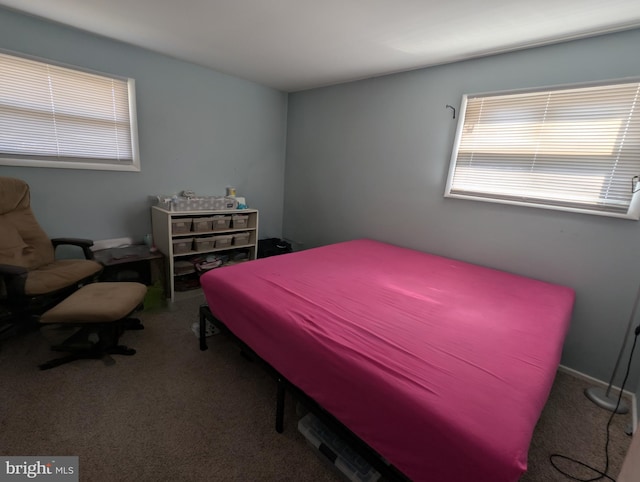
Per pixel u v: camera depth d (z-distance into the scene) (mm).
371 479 1111
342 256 2426
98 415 1420
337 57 2430
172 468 1200
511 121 2107
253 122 3475
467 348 1164
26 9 1932
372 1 1595
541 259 2080
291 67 2762
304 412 1505
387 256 2482
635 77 1655
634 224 1734
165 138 2838
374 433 980
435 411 833
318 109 3408
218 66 2895
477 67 2221
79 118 2383
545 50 1931
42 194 2297
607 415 1641
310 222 3715
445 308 1537
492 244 2287
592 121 1815
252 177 3621
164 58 2680
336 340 1162
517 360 1100
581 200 1887
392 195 2869
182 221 2680
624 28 1652
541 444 1433
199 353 1953
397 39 2025
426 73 2496
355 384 1012
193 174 3105
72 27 2186
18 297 1684
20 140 2172
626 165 1736
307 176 3658
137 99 2600
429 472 849
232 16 1865
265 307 1414
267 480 1179
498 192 2211
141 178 2764
